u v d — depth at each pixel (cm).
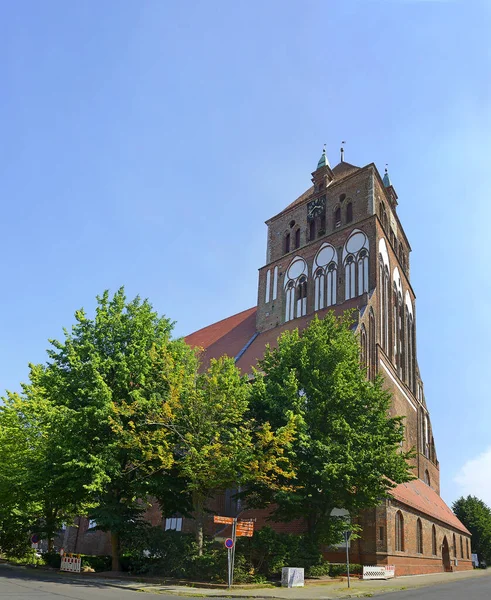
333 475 2345
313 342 2883
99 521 2428
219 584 2119
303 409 2653
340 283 4397
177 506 2695
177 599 1747
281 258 5028
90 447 2477
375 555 2991
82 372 2644
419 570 3731
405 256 5300
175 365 2697
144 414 2481
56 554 3055
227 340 5197
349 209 4631
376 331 4041
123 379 2631
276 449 2338
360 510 3106
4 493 3186
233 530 2200
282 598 1864
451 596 2120
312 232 4906
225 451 2348
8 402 3425
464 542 6128
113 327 2855
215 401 2452
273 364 2948
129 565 2662
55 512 3325
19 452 3134
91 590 1880
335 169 5244
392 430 2691
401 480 2542
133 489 2575
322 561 2656
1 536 3794
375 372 3909
